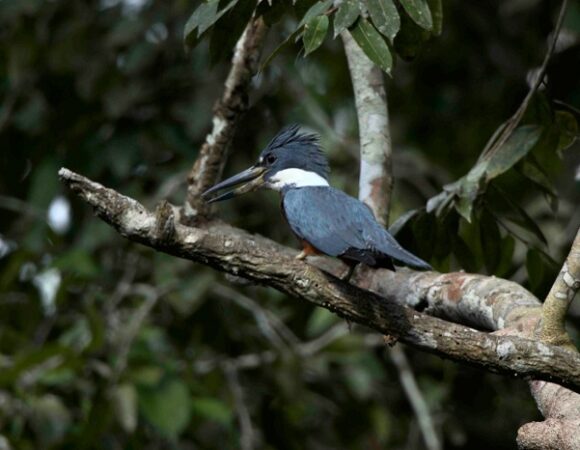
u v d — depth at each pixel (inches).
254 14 274.2
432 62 539.2
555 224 466.6
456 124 546.9
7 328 449.1
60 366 404.8
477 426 473.7
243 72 327.9
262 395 455.5
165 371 415.2
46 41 508.4
